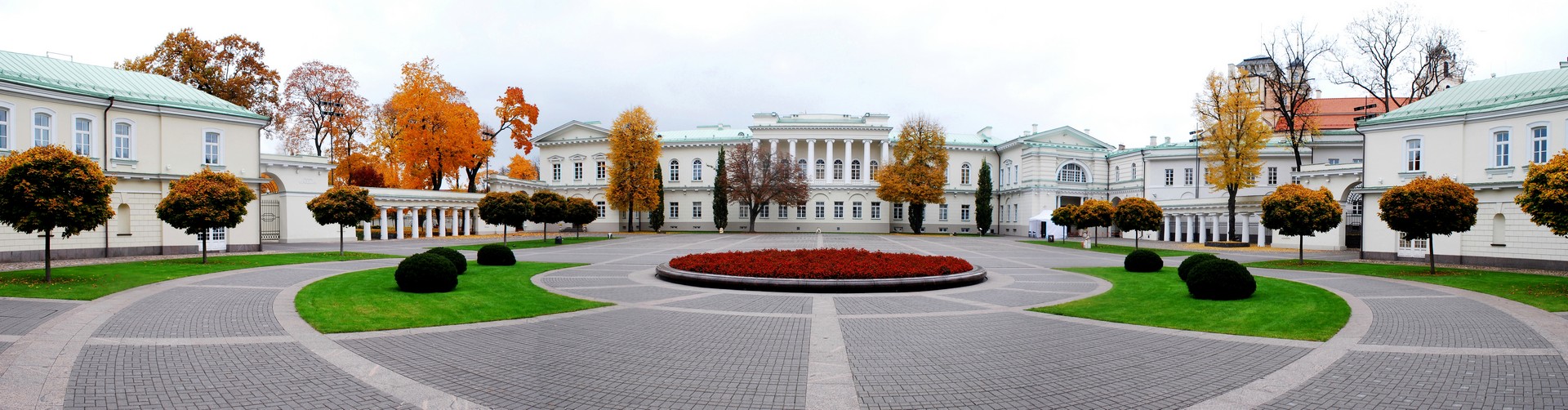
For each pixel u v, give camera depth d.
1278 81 49.78
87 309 13.55
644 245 43.97
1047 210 58.97
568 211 50.81
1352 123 73.88
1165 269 26.42
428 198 53.28
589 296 16.91
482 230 60.50
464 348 10.41
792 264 19.89
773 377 8.85
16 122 26.44
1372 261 31.36
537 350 10.30
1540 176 17.69
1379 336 11.80
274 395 7.80
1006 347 10.80
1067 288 19.27
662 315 13.76
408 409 7.34
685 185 77.88
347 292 16.25
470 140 58.81
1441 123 29.83
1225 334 11.96
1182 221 56.94
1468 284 19.89
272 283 18.45
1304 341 11.37
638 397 7.88
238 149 34.25
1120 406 7.67
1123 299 16.73
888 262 20.89
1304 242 42.75
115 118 29.77
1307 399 7.96
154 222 31.12
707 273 19.83
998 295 17.59
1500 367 9.49
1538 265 26.42
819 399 7.84
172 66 46.88
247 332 11.45
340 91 58.97
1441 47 45.19
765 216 75.81
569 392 8.05
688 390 8.20
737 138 76.44
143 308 13.77
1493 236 28.08
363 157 60.53
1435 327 12.66
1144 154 63.69
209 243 32.84
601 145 75.69
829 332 11.98
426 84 57.03
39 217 17.16
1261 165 48.12
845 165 75.56
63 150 18.30
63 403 7.38
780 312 14.34
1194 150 60.78
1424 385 8.59
